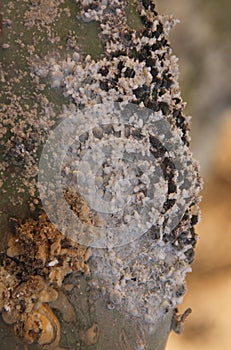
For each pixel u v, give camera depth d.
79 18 0.28
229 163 0.61
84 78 0.28
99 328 0.28
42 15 0.28
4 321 0.27
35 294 0.27
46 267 0.27
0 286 0.27
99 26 0.28
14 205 0.27
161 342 0.29
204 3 0.47
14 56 0.27
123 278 0.28
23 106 0.27
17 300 0.27
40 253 0.26
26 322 0.27
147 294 0.28
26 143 0.27
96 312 0.27
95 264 0.27
